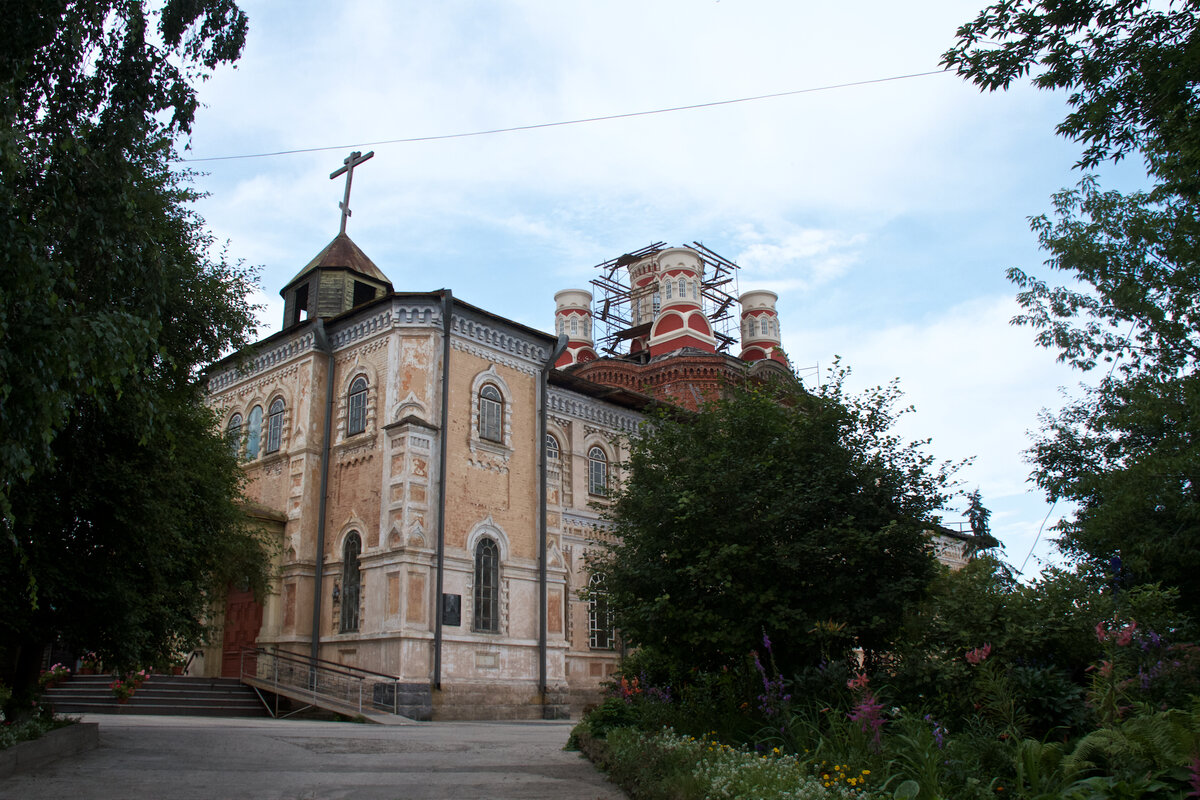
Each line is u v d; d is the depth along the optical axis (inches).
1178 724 285.0
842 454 516.7
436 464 978.7
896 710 379.6
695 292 1723.7
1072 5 381.1
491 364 1070.4
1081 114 415.2
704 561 501.0
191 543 602.2
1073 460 992.9
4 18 331.6
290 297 1231.5
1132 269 809.5
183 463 581.0
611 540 1133.1
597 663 1170.6
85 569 480.4
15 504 429.7
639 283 1984.5
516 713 975.6
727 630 492.4
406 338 1014.4
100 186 369.7
